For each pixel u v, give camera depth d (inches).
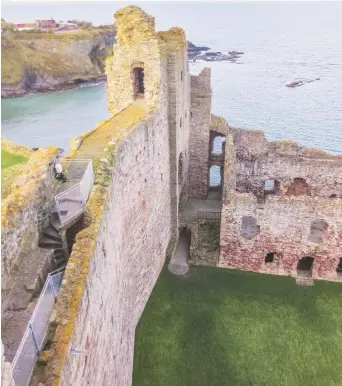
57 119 3299.7
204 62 5497.1
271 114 2994.6
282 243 1074.7
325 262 1077.8
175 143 1088.2
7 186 658.8
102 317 531.8
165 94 1011.9
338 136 2522.1
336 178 1279.5
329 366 872.9
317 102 3282.5
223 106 3228.3
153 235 1006.4
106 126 898.7
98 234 517.3
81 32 4891.7
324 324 973.2
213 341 919.7
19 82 4133.9
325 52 5964.6
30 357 359.3
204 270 1129.4
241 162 1366.9
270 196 1021.8
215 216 1307.8
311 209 1004.6
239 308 1010.7
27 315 433.4
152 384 818.2
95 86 4687.5
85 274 444.8
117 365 661.3
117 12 984.9
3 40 4124.0
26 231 523.5
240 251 1110.4
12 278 468.1
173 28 1098.7
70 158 731.4
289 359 885.2
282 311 1007.0
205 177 1444.4
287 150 1328.7
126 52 989.2
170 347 898.7
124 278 768.9
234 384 828.0
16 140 2810.0
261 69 4808.1
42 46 4483.3
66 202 576.4
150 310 991.6
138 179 838.5
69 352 378.6
